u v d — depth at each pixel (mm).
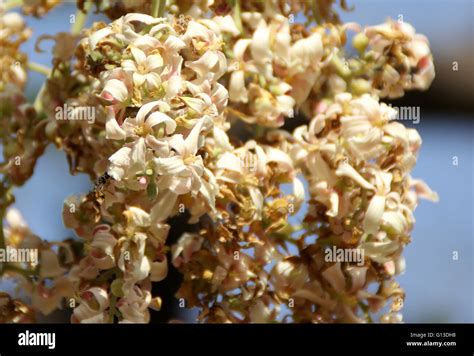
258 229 306
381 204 300
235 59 311
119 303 295
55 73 326
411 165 308
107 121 270
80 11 328
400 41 325
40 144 328
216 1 320
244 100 311
